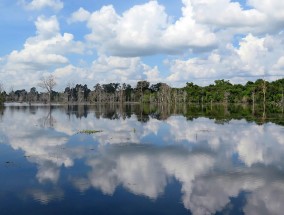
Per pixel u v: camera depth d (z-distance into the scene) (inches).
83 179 986.7
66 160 1228.5
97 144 1568.7
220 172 1064.2
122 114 3644.2
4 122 2647.6
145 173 1051.9
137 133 1951.3
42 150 1419.8
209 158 1259.8
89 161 1209.4
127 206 779.4
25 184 940.0
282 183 952.3
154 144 1566.2
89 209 762.2
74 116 3331.7
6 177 1007.6
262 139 1696.6
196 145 1535.4
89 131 2015.3
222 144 1556.3
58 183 949.2
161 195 853.8
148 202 804.0
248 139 1700.3
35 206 779.4
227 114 3521.2
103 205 785.6
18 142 1620.3
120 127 2268.7
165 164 1163.9
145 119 2925.7
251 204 794.8
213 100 7741.1
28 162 1196.5
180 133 1940.2
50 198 831.1
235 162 1197.1
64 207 773.3
